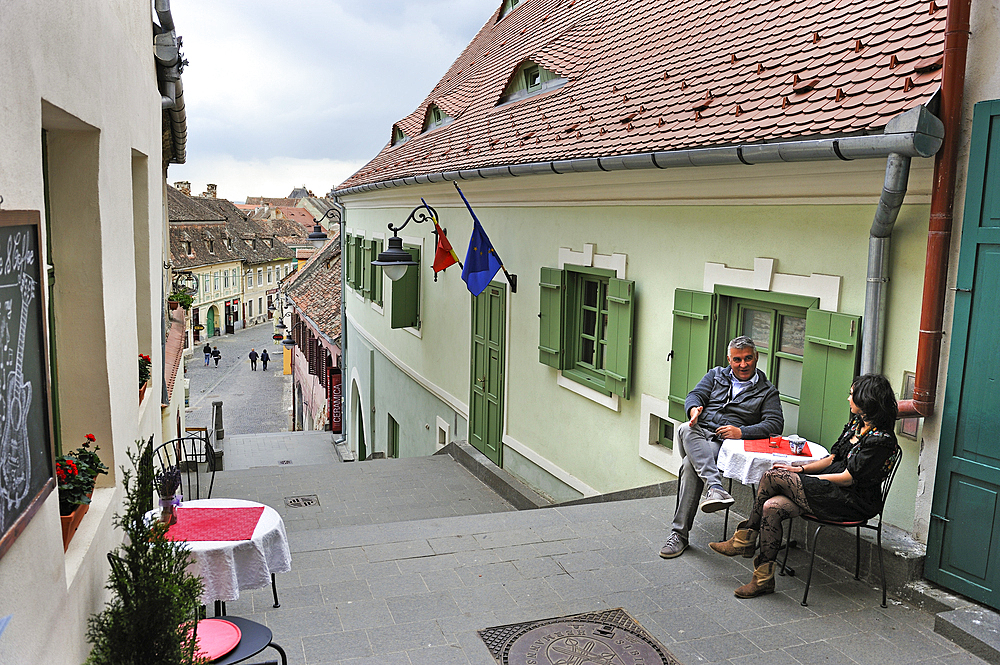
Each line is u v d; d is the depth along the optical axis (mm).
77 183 4082
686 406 5777
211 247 59156
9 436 2582
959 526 4633
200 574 3904
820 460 4902
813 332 5594
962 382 4555
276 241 72438
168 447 10141
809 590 5039
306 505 9812
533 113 9672
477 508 9688
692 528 6238
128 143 5238
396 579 5301
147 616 2994
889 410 4609
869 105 4996
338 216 21594
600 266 8062
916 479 5055
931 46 5082
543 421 9445
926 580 4871
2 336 2539
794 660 4242
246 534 4113
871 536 5160
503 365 10344
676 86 7422
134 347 5383
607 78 8844
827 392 5520
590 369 8648
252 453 22062
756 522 5133
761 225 6102
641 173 7102
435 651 4324
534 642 4430
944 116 4492
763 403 5656
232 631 3680
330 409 24562
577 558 5664
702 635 4520
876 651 4320
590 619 4719
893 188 4645
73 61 3502
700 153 5945
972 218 4445
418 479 10906
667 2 9258
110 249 4383
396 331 15641
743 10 7660
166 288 13453
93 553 3705
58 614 3047
